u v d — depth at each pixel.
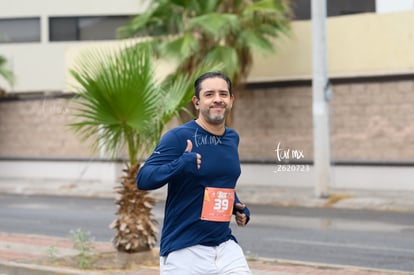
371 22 54.34
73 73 25.00
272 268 24.48
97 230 37.62
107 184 66.94
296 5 66.19
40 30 92.31
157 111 24.88
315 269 24.31
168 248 12.77
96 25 91.12
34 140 76.06
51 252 26.34
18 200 57.53
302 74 57.31
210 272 12.66
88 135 26.06
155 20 56.22
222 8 55.84
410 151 53.03
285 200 50.25
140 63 24.50
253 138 59.78
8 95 78.25
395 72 53.44
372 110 54.41
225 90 12.73
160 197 53.97
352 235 34.19
